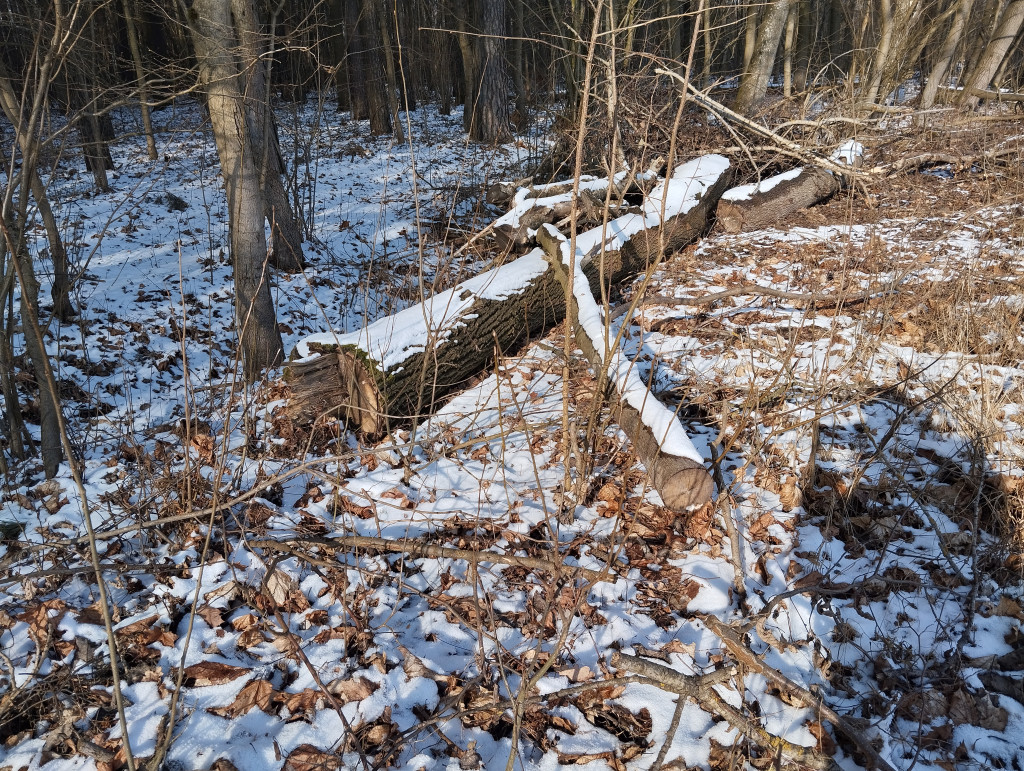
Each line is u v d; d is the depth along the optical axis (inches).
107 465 150.6
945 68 443.8
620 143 265.9
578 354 182.2
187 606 108.3
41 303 237.0
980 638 98.5
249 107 215.6
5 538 123.2
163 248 318.0
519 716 80.1
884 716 85.5
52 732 87.3
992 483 124.1
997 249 239.0
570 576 109.7
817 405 134.3
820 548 115.5
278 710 91.8
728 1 399.2
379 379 151.9
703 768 83.3
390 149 536.4
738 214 281.7
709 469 126.0
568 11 376.5
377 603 109.9
